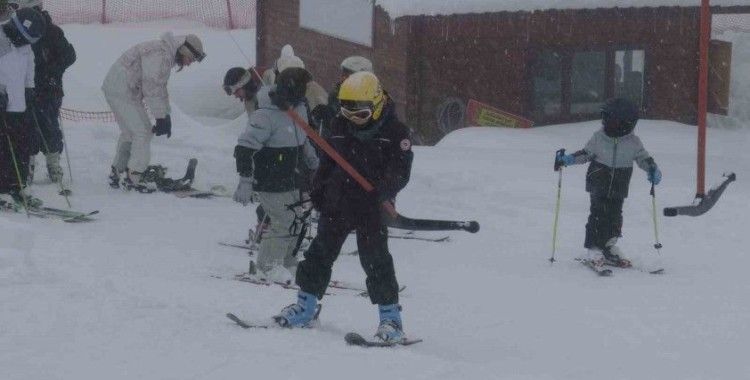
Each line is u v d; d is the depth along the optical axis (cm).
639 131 1795
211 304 694
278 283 798
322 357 551
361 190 611
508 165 1344
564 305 776
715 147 1717
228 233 1025
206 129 1706
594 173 916
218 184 1324
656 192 1177
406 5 1720
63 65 1193
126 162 1252
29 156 1090
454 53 1862
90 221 1047
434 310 745
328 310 718
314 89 1012
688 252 973
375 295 619
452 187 1243
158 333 588
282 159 785
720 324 723
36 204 1081
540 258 953
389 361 546
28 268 725
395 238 1034
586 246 928
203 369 516
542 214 1122
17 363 514
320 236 627
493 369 560
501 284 847
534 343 658
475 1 1756
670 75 2016
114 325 600
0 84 1026
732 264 930
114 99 1231
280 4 2212
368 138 607
